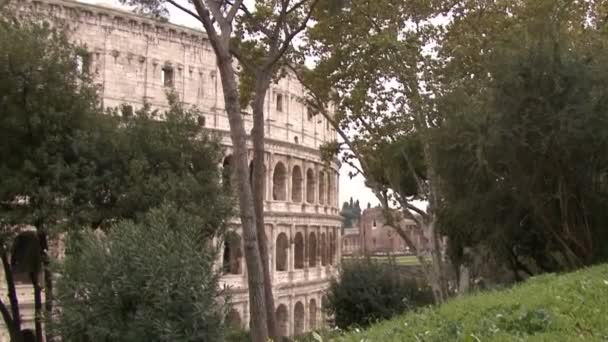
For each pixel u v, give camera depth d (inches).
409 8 1658.5
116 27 2667.3
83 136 1359.5
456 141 1405.0
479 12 1675.7
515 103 1233.4
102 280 839.7
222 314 874.1
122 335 815.1
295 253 3435.0
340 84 1742.1
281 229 3218.5
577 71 1198.9
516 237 1472.7
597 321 508.4
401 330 644.1
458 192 1473.9
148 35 2763.3
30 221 1299.2
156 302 814.5
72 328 841.5
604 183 1310.3
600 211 1330.0
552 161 1258.6
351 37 1675.7
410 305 1482.5
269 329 1259.8
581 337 462.0
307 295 3380.9
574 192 1305.4
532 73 1211.9
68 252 954.7
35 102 1332.4
